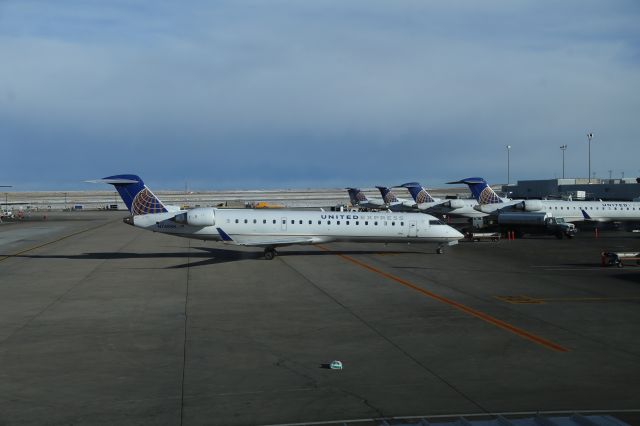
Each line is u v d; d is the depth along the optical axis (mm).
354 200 120000
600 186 104062
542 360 16344
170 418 12172
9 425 11828
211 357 16781
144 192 40500
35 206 197250
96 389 14023
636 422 11773
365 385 14234
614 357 16641
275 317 22188
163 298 26312
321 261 40062
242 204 195750
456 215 77250
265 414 12367
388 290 28188
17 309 23922
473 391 13766
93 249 49375
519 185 122375
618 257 37031
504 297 26250
